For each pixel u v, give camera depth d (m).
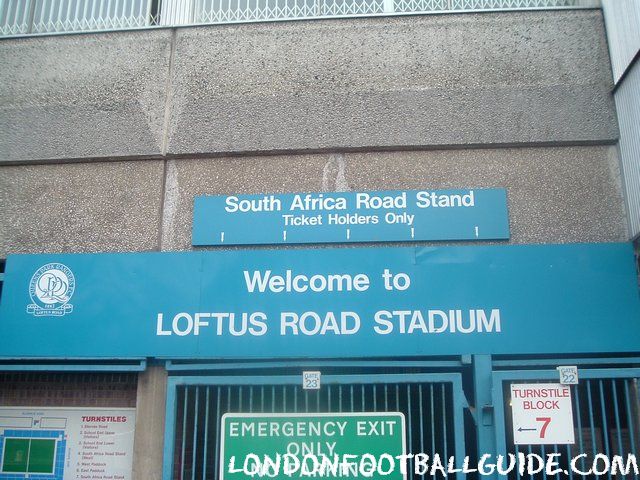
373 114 5.95
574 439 5.16
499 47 6.06
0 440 5.70
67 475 5.59
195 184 5.93
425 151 5.87
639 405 5.15
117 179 5.99
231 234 5.72
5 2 6.64
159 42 6.29
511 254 5.45
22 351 5.50
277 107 6.02
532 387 5.14
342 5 6.40
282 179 5.88
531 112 5.88
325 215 5.71
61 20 6.59
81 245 5.86
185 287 5.54
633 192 5.48
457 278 5.41
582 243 5.49
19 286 5.64
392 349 5.31
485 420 5.14
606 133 5.80
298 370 5.49
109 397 5.71
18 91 6.27
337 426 5.22
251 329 5.42
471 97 5.94
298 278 5.49
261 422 5.25
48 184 6.03
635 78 5.38
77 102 6.20
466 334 5.31
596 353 5.27
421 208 5.68
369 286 5.44
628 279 5.36
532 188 5.74
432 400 5.22
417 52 6.08
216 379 5.32
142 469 5.32
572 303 5.33
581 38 6.05
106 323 5.51
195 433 5.28
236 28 6.27
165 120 6.08
